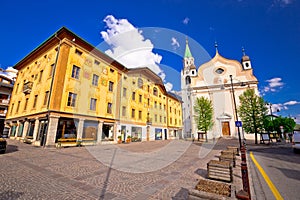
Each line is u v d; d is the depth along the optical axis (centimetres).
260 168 647
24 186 400
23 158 780
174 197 350
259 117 1906
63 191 376
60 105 1404
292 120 4316
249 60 2941
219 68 3014
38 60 1852
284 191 392
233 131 2614
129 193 371
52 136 1311
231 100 2784
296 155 1016
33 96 1688
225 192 266
